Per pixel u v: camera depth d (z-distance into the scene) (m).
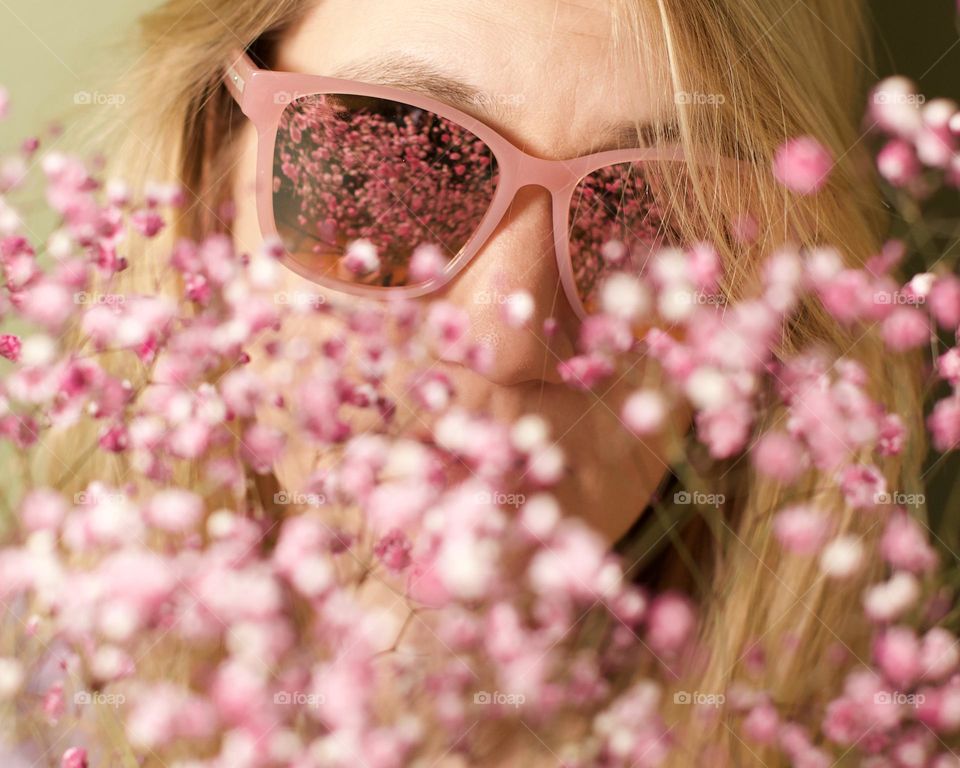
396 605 0.55
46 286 0.56
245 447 0.57
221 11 0.58
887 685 0.57
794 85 0.58
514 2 0.54
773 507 0.59
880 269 0.59
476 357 0.54
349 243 0.55
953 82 0.64
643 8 0.55
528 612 0.56
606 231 0.55
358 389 0.54
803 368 0.57
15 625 0.57
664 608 0.58
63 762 0.55
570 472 0.56
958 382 0.57
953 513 0.62
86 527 0.55
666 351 0.56
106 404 0.55
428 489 0.54
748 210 0.57
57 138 0.62
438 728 0.55
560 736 0.57
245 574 0.55
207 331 0.56
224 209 0.58
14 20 0.63
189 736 0.55
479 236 0.55
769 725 0.58
